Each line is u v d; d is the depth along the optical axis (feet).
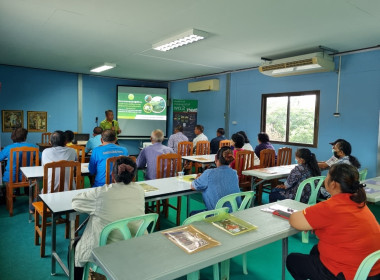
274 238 5.38
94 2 9.68
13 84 23.45
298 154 10.48
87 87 27.14
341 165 5.31
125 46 15.80
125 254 4.52
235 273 8.06
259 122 21.30
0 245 9.33
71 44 15.57
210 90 25.09
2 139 23.40
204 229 5.58
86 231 6.08
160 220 11.61
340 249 5.04
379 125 14.57
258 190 14.33
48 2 9.76
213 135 25.53
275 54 16.89
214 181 8.13
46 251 8.98
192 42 14.06
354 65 15.44
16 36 14.14
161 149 12.05
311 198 10.05
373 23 11.14
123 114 28.86
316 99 17.52
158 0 9.36
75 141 19.81
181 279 7.53
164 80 30.40
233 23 11.44
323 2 9.20
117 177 6.16
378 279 4.83
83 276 6.03
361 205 5.15
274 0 9.13
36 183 10.89
